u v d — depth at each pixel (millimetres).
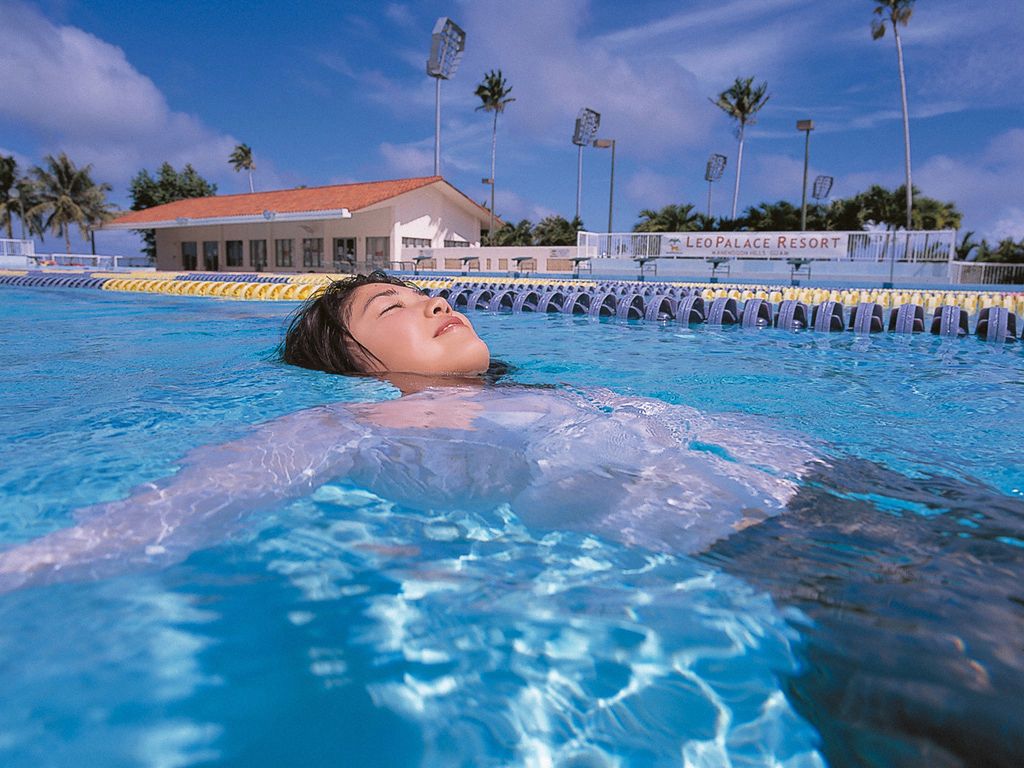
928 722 762
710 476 1541
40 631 885
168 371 3113
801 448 1914
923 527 1313
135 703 758
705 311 6926
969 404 2832
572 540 1210
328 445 1616
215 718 744
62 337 4887
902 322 6363
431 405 2014
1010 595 1041
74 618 919
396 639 907
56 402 2309
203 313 7375
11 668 804
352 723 750
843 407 2711
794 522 1321
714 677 845
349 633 916
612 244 20688
